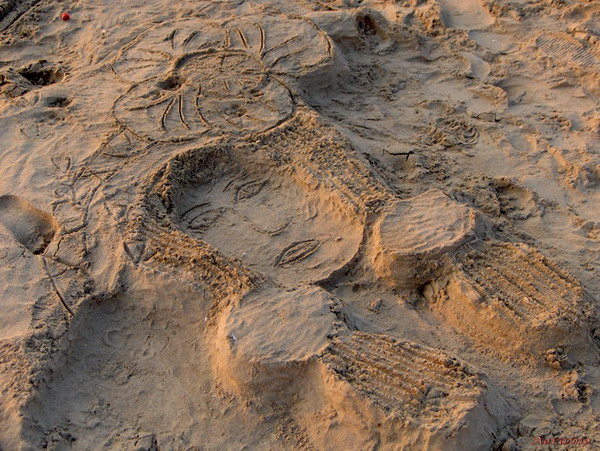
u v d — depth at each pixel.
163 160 1.44
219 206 1.40
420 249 1.21
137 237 1.27
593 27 1.92
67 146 1.50
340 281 1.25
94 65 1.78
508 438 1.00
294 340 1.07
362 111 1.70
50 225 1.35
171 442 1.04
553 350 1.09
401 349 1.07
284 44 1.78
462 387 1.00
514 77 1.78
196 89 1.63
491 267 1.19
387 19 2.00
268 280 1.19
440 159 1.54
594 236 1.35
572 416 1.03
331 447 1.00
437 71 1.82
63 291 1.19
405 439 0.96
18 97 1.67
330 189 1.35
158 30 1.88
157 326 1.18
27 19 2.01
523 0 2.06
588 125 1.62
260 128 1.51
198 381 1.11
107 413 1.08
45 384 1.08
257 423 1.05
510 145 1.57
